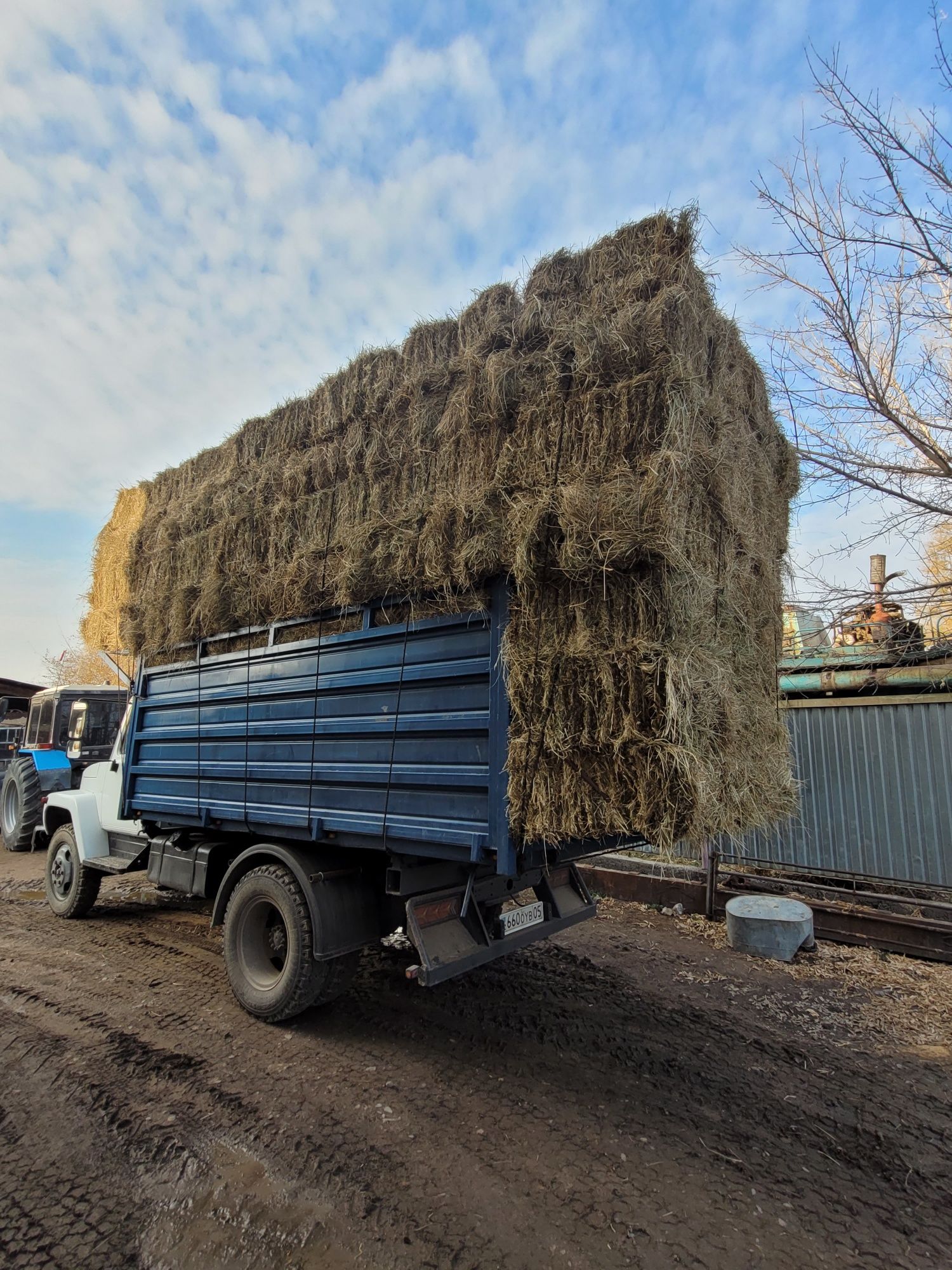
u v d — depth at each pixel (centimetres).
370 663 345
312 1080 300
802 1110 284
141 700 528
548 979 424
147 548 543
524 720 275
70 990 403
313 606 376
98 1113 272
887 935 482
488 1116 274
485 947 321
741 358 366
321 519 388
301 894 354
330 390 407
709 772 242
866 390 520
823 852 604
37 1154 247
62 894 576
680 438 255
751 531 349
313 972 343
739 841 632
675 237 281
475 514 293
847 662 602
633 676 248
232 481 462
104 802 568
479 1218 217
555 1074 310
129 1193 226
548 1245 206
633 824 245
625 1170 242
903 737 574
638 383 266
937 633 565
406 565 322
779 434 444
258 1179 233
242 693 425
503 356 307
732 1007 387
